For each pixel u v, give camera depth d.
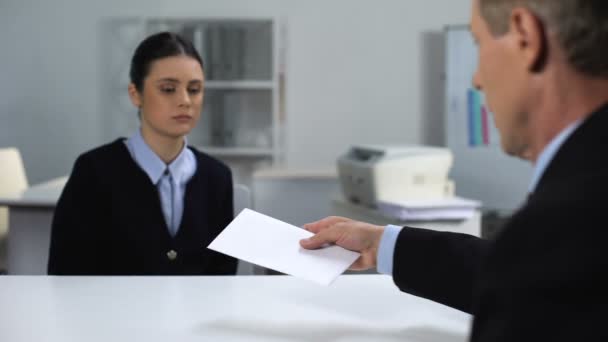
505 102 0.45
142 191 1.24
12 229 1.98
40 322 0.71
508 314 0.34
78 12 3.79
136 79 1.26
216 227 1.32
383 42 3.80
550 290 0.33
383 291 0.86
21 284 0.87
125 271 1.23
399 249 0.76
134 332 0.68
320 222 0.89
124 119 3.85
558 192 0.36
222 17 3.49
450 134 3.59
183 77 1.21
